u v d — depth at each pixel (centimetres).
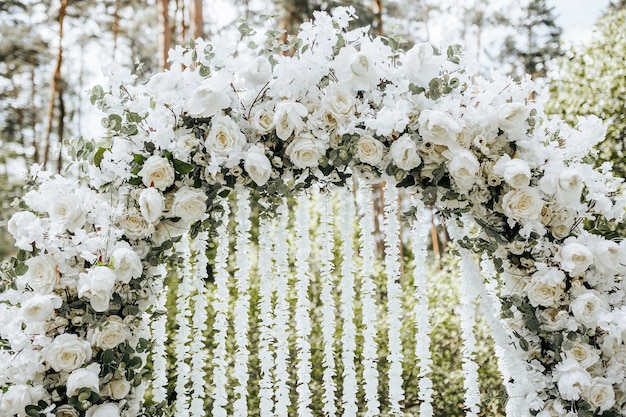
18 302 198
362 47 201
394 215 224
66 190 199
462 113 203
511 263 214
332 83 202
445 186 208
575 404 201
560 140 212
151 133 198
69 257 192
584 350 200
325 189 219
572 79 498
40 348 190
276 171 209
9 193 1023
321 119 204
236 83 205
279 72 200
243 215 225
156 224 205
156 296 211
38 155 1280
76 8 1196
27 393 183
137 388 204
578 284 205
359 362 454
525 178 198
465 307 224
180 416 219
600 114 461
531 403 204
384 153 207
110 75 198
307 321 229
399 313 226
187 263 224
